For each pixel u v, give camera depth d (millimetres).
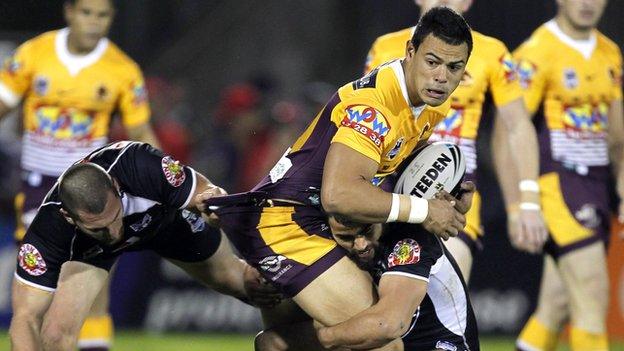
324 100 47188
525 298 38875
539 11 46375
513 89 25875
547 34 28453
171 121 48156
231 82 53000
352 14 51500
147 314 40406
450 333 21469
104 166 20844
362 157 19344
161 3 53281
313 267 20641
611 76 28625
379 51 25703
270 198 20891
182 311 40312
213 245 23547
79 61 29719
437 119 20594
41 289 21172
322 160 20359
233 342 38219
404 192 20688
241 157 46469
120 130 41125
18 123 42812
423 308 21328
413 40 19578
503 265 39062
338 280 20562
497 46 25672
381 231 20984
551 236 28234
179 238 22969
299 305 21203
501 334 38906
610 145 29172
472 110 25359
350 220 19781
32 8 51688
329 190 19297
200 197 21125
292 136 45625
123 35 52781
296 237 20734
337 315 20672
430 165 20750
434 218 19859
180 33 53469
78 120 29703
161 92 49125
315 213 20703
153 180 21016
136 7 52938
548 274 28875
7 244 41000
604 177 28578
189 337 39750
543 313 28859
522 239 26375
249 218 21156
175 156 46938
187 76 52938
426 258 20625
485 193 39750
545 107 28406
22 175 30078
